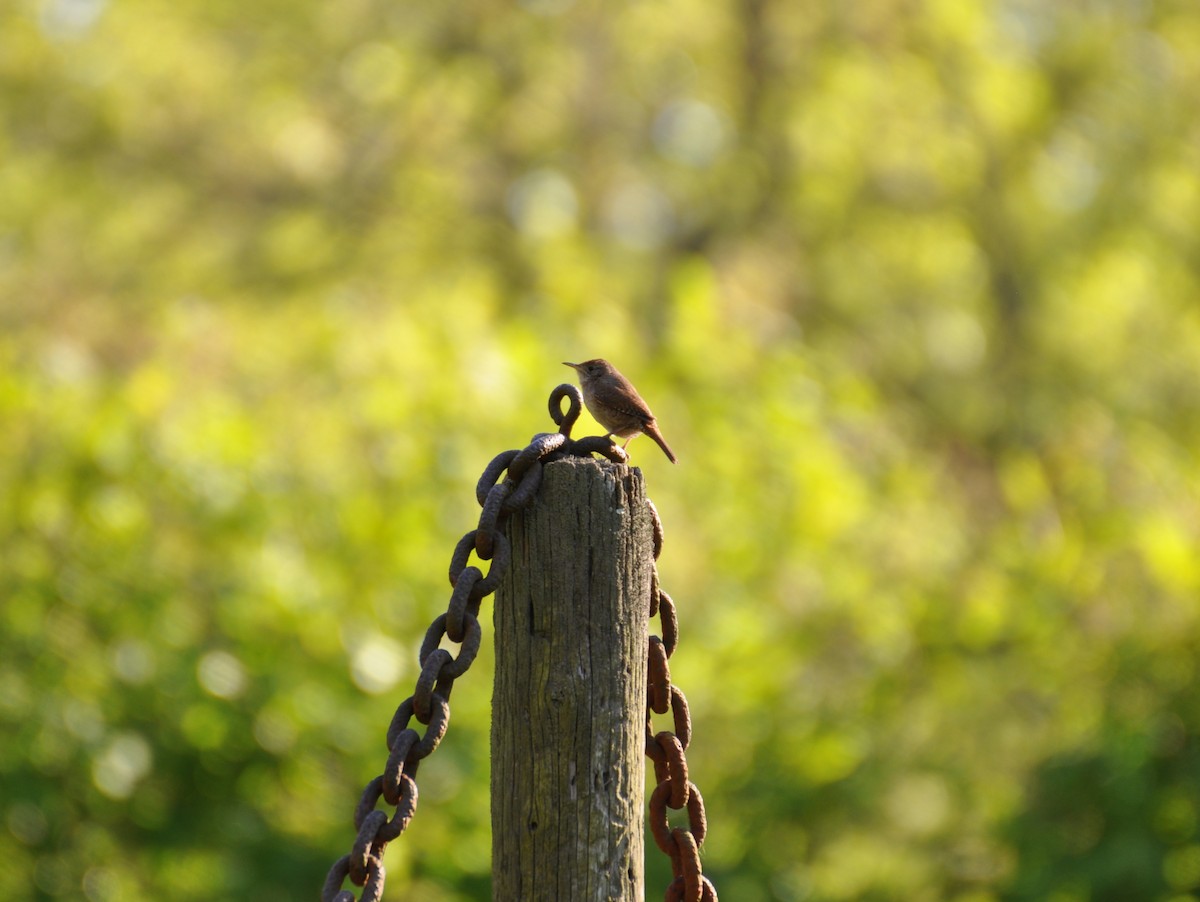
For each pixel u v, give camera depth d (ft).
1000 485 78.48
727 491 48.32
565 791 15.97
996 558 50.03
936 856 40.47
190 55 114.01
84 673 33.86
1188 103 110.93
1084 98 113.29
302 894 33.86
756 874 39.27
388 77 110.42
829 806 40.63
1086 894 37.27
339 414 42.75
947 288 116.06
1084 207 112.98
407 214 113.91
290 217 114.21
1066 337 110.52
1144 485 52.85
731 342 58.13
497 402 44.65
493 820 16.43
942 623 45.62
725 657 43.06
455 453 41.45
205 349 51.06
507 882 16.16
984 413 110.22
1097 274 110.83
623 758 16.21
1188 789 37.83
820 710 43.11
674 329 56.85
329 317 51.11
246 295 110.83
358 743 34.96
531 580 16.11
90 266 110.01
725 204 120.26
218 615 35.63
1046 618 43.91
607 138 121.39
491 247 112.98
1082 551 44.50
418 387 43.73
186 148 114.83
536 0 113.60
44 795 32.99
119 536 35.68
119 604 34.88
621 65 118.73
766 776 40.63
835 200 116.37
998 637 44.57
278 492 38.52
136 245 112.37
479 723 35.76
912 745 42.55
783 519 48.70
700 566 45.83
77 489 36.37
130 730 33.88
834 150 115.55
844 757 40.78
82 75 112.16
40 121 113.29
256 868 33.86
